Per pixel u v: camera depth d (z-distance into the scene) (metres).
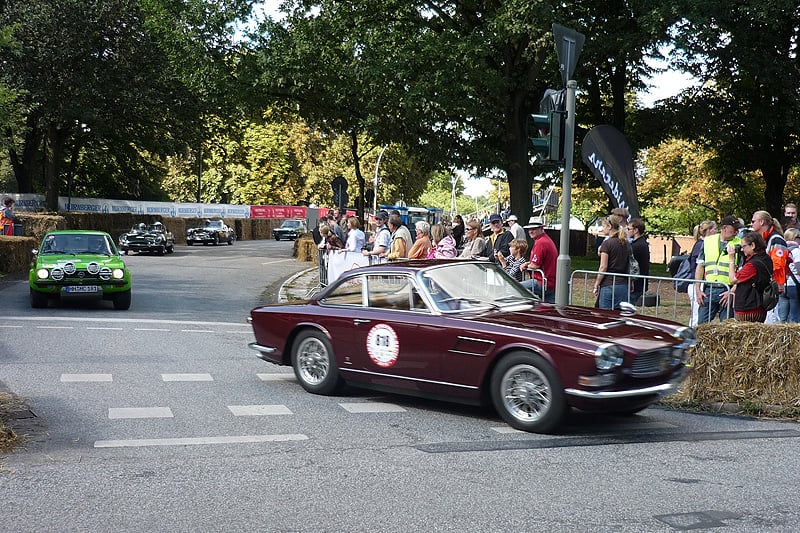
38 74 38.38
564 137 10.76
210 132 46.44
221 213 64.75
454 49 24.75
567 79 10.67
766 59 27.44
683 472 5.94
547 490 5.45
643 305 11.30
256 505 5.06
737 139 32.75
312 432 7.11
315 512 4.94
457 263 8.66
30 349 11.44
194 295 20.56
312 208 32.94
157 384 9.22
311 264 33.94
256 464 6.02
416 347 7.96
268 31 29.25
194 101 41.41
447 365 7.74
